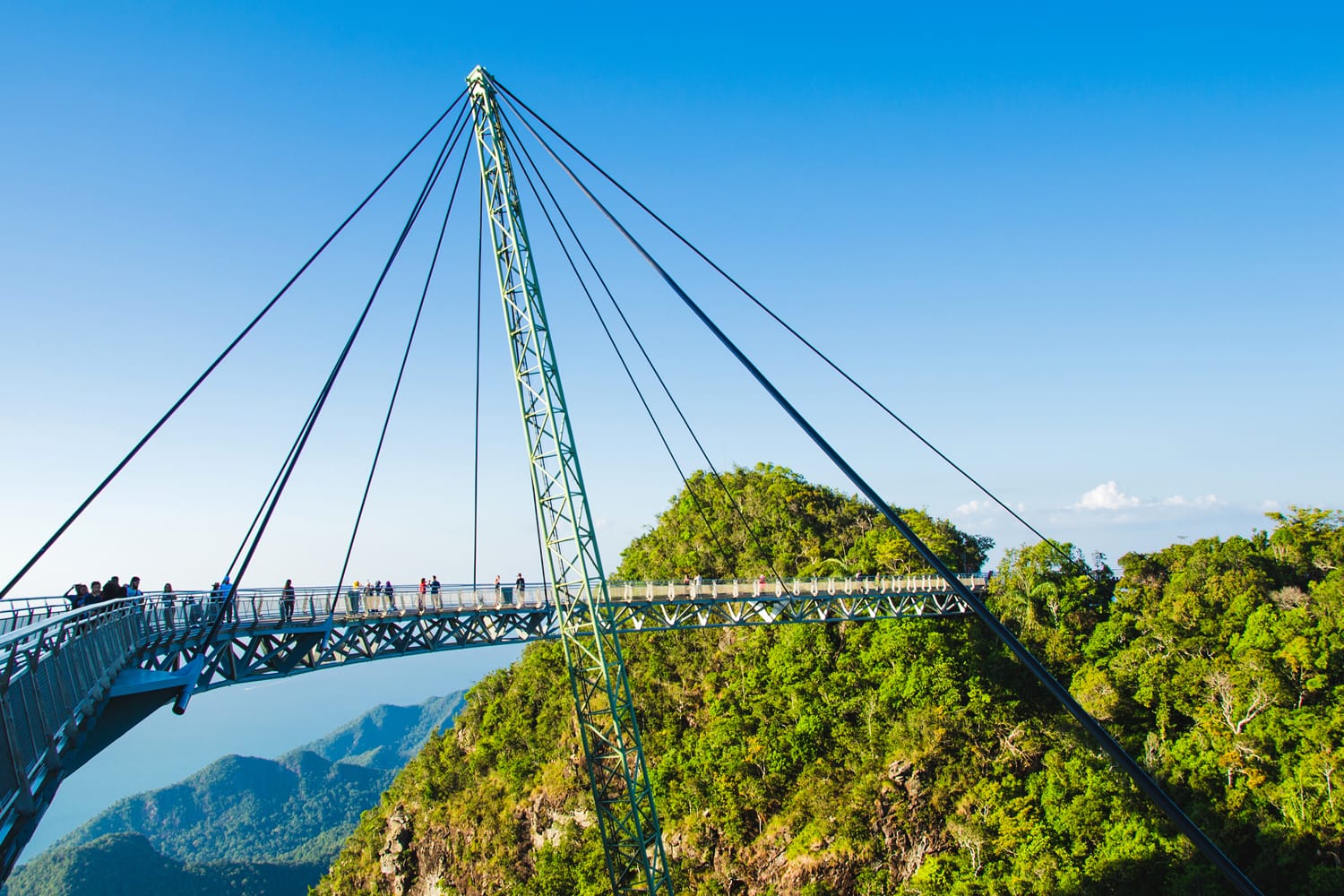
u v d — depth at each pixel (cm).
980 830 6216
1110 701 7062
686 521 11419
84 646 1898
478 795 9494
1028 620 8225
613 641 4759
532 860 8456
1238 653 6931
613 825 4703
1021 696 7544
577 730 8888
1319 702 6369
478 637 4828
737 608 6016
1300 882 5219
